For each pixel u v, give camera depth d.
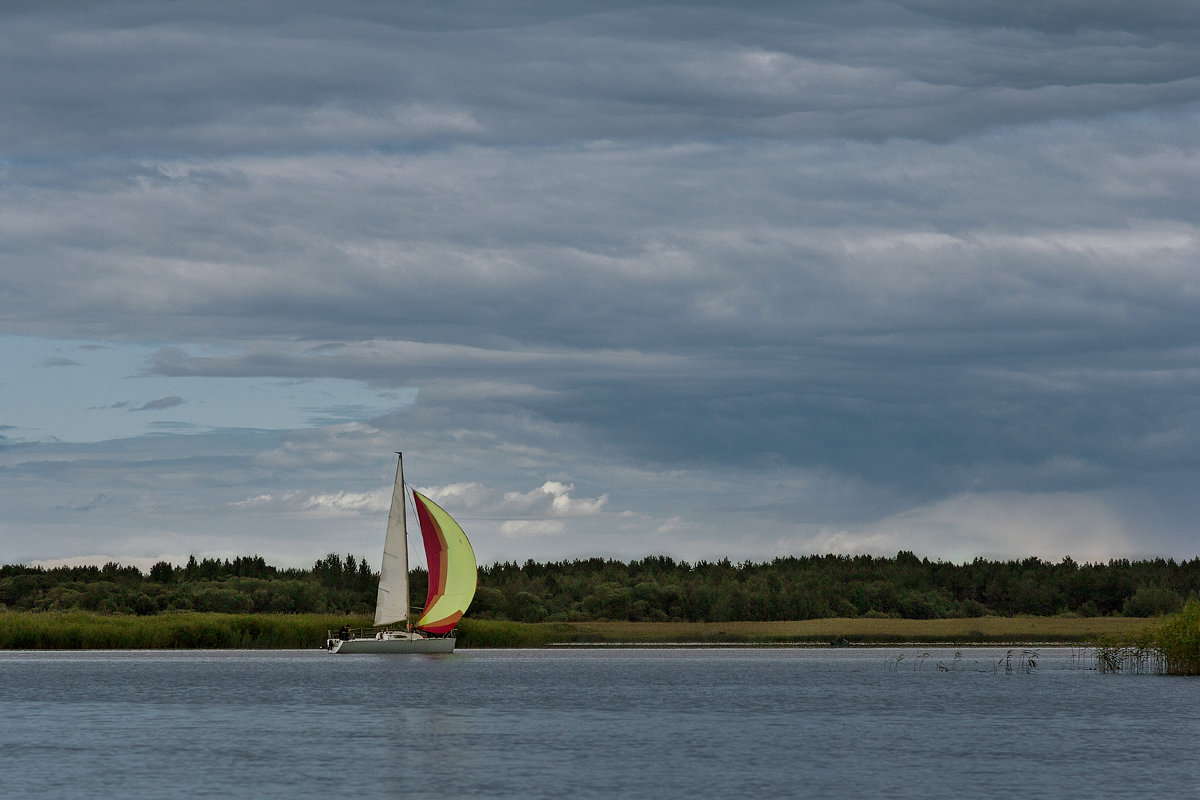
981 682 88.88
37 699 74.94
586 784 44.53
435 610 113.44
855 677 95.75
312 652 127.62
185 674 95.19
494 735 57.97
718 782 44.94
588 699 76.00
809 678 94.62
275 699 75.31
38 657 116.88
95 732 58.78
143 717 65.12
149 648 125.00
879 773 46.84
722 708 70.50
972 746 53.97
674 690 82.88
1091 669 102.56
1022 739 56.19
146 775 46.19
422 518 113.62
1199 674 89.06
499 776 46.12
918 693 80.00
